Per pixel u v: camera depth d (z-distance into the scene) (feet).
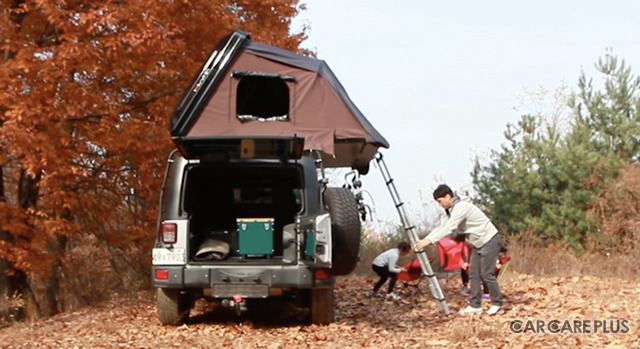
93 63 41.96
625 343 27.22
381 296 43.55
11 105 39.99
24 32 44.65
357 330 32.27
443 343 28.32
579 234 63.52
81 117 44.50
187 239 32.45
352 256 32.32
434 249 58.85
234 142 31.40
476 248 35.42
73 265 61.31
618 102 67.87
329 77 34.86
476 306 35.70
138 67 44.24
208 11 46.68
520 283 46.34
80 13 41.50
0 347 30.01
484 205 69.97
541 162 67.10
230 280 32.14
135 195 52.31
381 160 36.63
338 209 32.35
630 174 62.49
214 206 36.73
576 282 46.88
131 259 61.41
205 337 31.14
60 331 34.76
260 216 36.68
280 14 54.39
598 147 66.28
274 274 32.14
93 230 52.90
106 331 33.24
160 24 43.16
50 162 41.47
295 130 34.22
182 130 33.47
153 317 37.63
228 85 33.96
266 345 29.09
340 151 38.42
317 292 33.42
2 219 43.62
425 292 45.21
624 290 42.96
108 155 47.83
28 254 44.29
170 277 32.24
